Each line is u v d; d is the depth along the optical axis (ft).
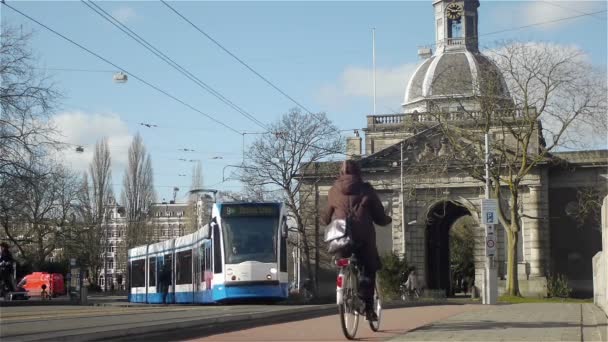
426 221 220.84
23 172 139.64
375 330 39.27
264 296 98.63
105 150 315.58
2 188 137.49
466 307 79.97
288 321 51.98
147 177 327.67
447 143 189.16
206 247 107.14
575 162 218.59
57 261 262.47
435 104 175.73
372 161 224.12
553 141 162.71
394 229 223.51
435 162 180.45
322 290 217.15
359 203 35.91
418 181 192.34
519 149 187.11
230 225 101.40
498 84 165.58
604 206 57.98
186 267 123.03
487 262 106.93
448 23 274.16
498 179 171.12
